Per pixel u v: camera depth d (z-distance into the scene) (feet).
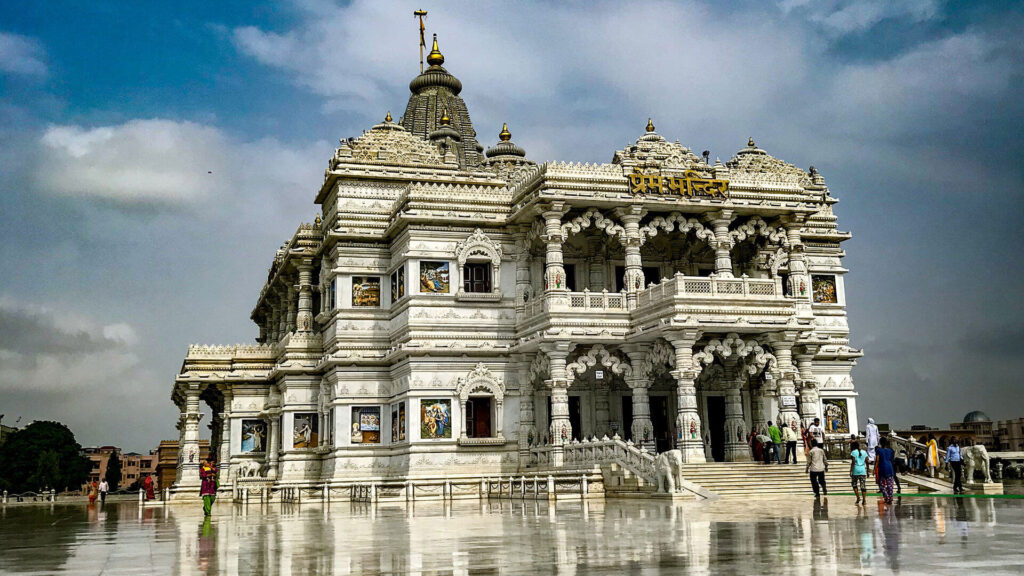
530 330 171.83
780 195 180.04
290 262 212.02
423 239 178.09
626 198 168.76
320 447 189.37
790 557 55.16
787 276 197.67
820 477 115.85
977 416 312.09
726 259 175.22
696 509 102.37
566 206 168.04
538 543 67.21
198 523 111.14
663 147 178.19
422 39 311.06
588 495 141.18
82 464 442.09
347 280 189.16
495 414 176.24
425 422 172.04
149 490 241.76
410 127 296.51
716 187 175.22
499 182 197.88
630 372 166.81
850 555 55.31
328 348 194.08
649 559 55.98
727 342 156.15
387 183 196.03
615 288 185.57
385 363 185.57
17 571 57.62
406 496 162.50
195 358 216.74
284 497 179.63
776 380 159.02
